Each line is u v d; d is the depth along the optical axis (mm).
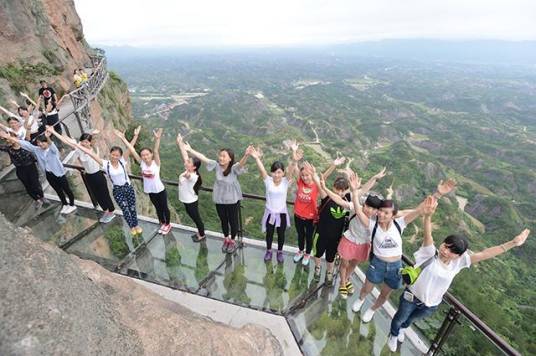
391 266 3580
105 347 1843
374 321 4180
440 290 3143
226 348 2717
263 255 5312
